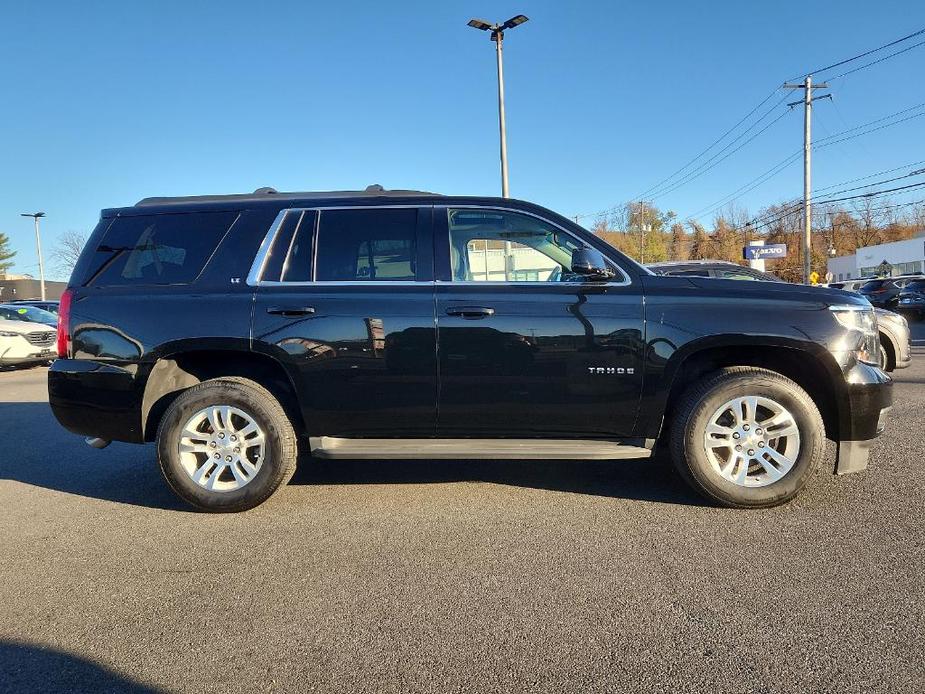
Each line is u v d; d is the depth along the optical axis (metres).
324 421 4.06
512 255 4.14
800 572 3.08
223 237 4.23
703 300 3.89
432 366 3.95
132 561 3.43
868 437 3.91
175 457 4.05
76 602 2.99
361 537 3.68
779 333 3.81
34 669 2.46
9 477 5.16
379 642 2.58
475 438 4.11
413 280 4.05
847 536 3.48
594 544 3.48
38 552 3.59
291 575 3.21
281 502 4.32
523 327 3.91
